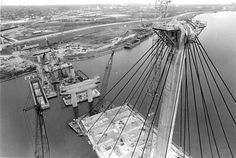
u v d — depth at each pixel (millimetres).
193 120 60188
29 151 53938
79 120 65062
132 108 69562
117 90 86875
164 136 26797
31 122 66188
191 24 24609
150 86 45656
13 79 106688
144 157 47188
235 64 106562
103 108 73188
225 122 58812
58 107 76188
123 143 53062
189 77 88062
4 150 54219
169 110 25344
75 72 100938
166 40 24062
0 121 67188
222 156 47406
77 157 50750
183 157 45250
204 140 52250
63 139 57562
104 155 49719
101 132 58094
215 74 93312
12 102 80562
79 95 81375
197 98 72312
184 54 23562
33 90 87625
